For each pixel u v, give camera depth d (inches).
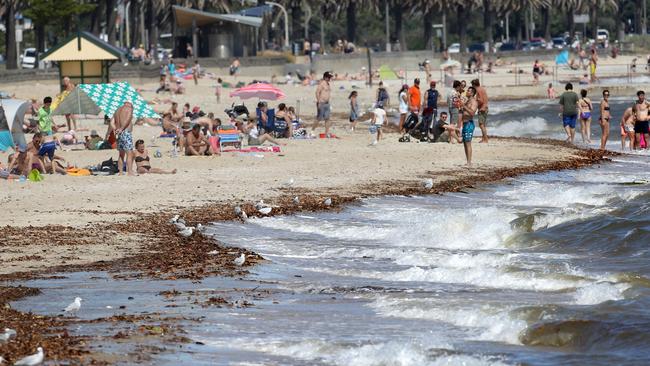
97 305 1256.2
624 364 974.4
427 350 1035.3
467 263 1565.0
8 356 972.6
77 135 3759.8
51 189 2347.4
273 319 1185.4
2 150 3144.7
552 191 2348.7
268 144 3410.4
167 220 1951.3
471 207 2139.5
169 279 1434.5
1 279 1432.1
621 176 2701.8
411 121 3654.0
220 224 1940.2
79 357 984.9
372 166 2864.2
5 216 1982.0
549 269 1472.7
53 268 1515.7
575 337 1075.3
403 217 2004.2
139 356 1002.7
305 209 2119.8
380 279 1450.5
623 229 1775.3
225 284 1403.8
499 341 1082.1
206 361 995.9
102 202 2164.1
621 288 1293.1
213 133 3115.2
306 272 1503.4
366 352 1024.9
